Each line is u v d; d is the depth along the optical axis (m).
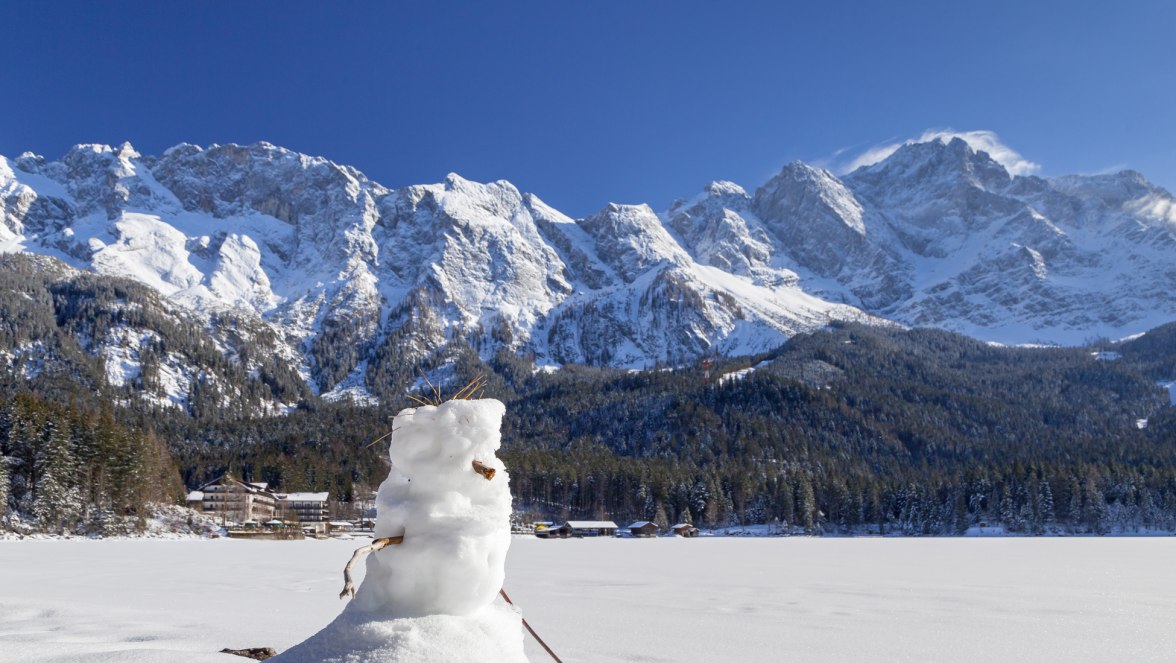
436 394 4.36
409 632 3.53
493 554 3.88
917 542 83.25
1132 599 22.92
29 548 53.28
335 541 85.88
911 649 14.00
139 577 28.61
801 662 12.55
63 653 11.03
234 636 13.38
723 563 42.41
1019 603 21.70
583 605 20.61
